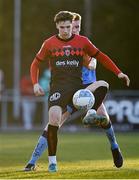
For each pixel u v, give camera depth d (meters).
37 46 97.75
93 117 23.59
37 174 23.97
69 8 98.44
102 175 22.95
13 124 72.19
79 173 23.78
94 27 97.12
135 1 97.94
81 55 24.84
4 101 71.88
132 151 39.81
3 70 97.12
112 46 96.81
